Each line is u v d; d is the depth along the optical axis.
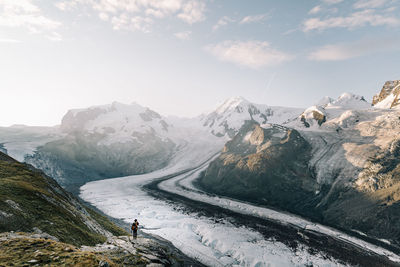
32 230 23.23
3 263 14.42
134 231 31.64
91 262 17.08
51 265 15.27
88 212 54.00
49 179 55.19
